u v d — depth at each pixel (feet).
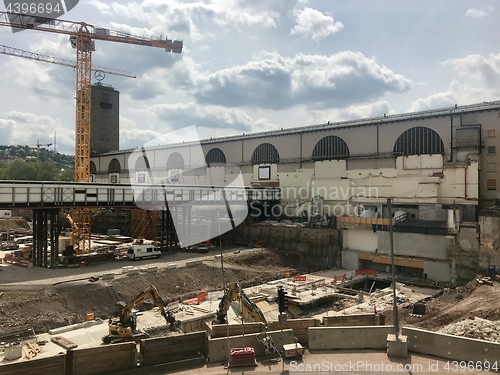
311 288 177.47
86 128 281.54
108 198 188.14
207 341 62.23
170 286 169.07
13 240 274.16
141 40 321.11
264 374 55.47
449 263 193.47
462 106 218.18
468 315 107.04
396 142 235.61
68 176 599.16
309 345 64.03
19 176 558.56
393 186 230.07
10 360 94.63
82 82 282.77
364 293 171.83
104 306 144.87
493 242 179.42
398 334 61.46
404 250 210.79
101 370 57.36
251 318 95.76
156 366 58.49
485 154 204.64
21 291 140.46
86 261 198.49
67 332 116.47
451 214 196.13
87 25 285.02
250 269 207.82
